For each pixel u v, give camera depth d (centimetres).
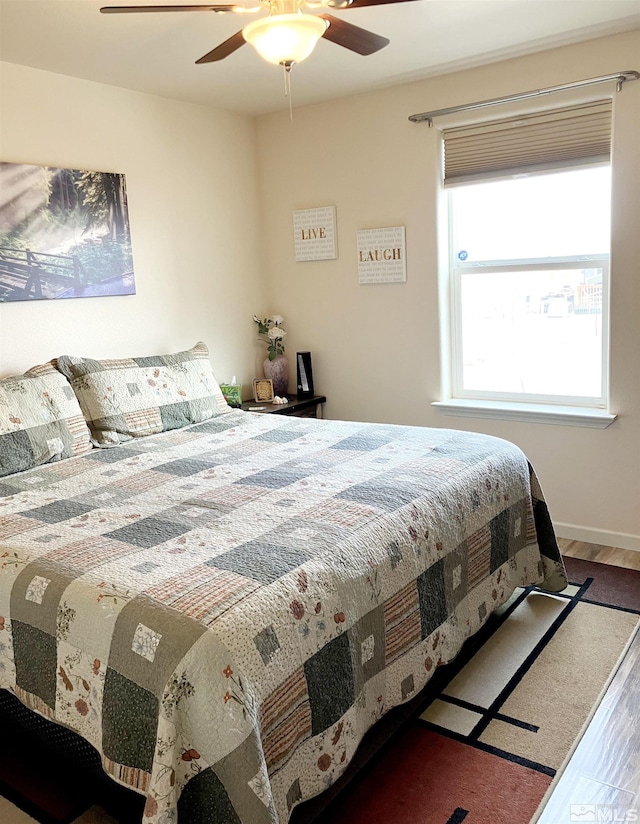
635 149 292
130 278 338
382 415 392
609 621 261
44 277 301
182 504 212
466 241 359
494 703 216
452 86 332
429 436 283
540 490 277
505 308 354
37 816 178
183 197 364
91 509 212
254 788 135
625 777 183
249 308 411
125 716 146
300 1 189
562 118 311
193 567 166
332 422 320
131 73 308
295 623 155
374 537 187
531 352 352
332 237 386
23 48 270
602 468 326
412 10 254
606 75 290
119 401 296
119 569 166
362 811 175
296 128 388
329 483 225
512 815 172
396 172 359
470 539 227
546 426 339
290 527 189
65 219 307
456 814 173
